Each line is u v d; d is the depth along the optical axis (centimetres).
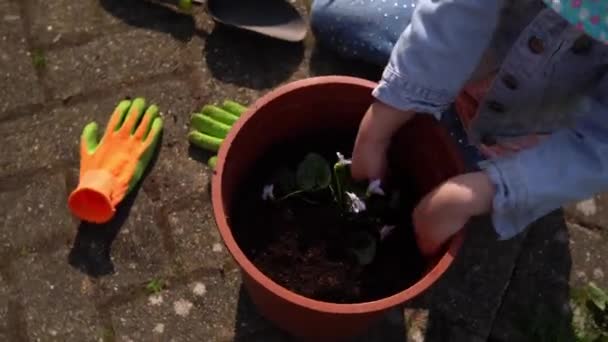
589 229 139
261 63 150
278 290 98
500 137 124
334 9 146
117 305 129
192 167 139
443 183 99
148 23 151
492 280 133
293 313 106
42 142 141
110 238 133
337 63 151
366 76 151
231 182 110
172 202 136
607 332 131
